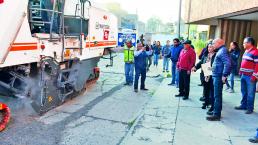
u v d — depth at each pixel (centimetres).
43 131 525
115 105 743
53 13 599
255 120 605
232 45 882
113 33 1034
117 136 518
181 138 495
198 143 473
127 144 463
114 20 1040
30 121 574
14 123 554
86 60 817
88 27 793
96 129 552
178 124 570
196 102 766
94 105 734
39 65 578
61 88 680
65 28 679
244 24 1327
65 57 674
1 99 586
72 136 509
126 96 860
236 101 776
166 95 853
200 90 936
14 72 552
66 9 693
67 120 597
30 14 580
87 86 989
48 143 473
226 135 513
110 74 1321
